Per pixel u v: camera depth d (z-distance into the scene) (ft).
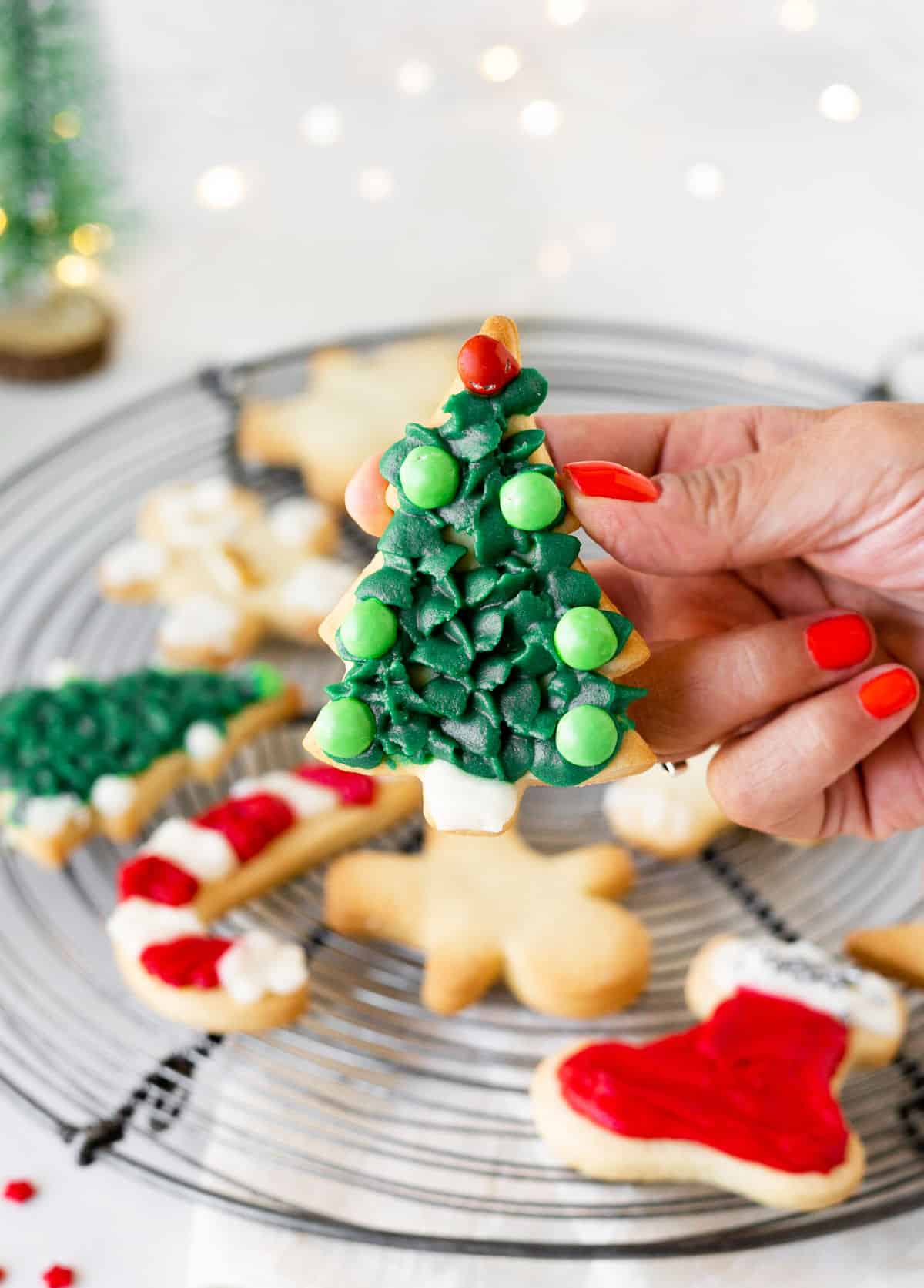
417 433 1.22
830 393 2.34
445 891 1.68
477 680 1.20
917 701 1.38
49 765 1.74
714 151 2.85
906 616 1.50
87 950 1.70
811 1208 1.46
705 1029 1.55
